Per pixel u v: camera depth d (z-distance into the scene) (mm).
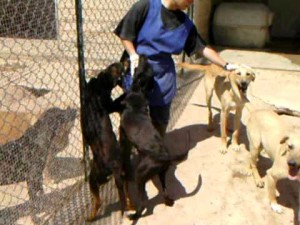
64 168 1975
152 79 1950
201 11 4703
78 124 2213
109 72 1803
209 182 2123
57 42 2934
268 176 1873
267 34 5305
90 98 1773
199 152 2426
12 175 1706
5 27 2420
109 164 1729
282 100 3277
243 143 2543
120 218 1812
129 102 1852
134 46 2018
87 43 3471
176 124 2799
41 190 1771
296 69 4148
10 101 2199
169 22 1945
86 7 3475
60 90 2592
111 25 3598
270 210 1903
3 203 1772
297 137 1678
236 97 2311
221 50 5004
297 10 5883
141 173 1760
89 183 1780
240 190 2059
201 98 3266
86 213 1787
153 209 1897
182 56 3412
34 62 2857
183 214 1867
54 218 1725
